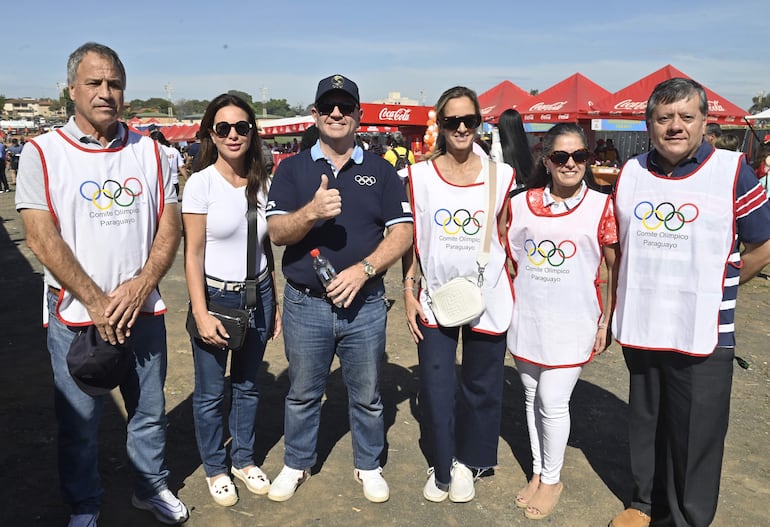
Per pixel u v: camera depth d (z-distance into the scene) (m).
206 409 2.97
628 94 10.76
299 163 2.80
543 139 2.75
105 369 2.45
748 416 4.03
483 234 2.82
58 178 2.36
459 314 2.79
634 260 2.63
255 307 2.88
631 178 2.63
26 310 6.38
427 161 2.93
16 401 4.14
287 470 3.15
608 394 4.39
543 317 2.82
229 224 2.80
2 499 3.04
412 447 3.66
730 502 3.10
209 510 3.01
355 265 2.72
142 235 2.59
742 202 2.40
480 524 2.95
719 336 2.52
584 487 3.25
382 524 2.94
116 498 3.08
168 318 6.02
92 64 2.35
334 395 4.35
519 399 4.30
